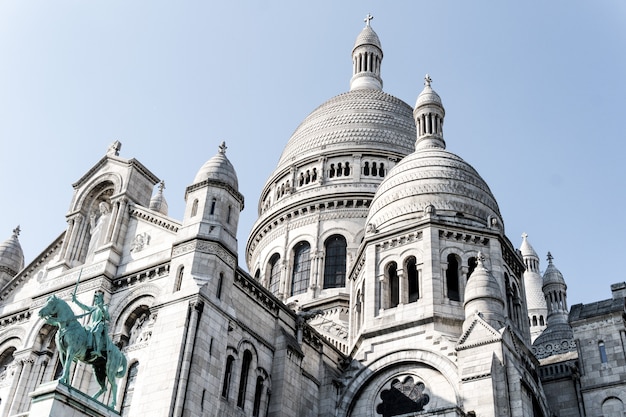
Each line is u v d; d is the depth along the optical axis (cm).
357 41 10012
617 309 5238
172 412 3866
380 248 5688
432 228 5512
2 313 5397
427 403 4762
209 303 4316
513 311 5641
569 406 5306
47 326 4978
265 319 4838
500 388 4419
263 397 4594
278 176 8281
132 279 4816
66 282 5072
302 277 7375
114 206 5244
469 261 5469
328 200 7575
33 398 3197
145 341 4488
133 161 5428
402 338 5144
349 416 5012
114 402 3450
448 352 4838
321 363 5178
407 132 8331
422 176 5981
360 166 7844
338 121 8319
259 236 8062
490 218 5722
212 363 4178
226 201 4791
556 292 8744
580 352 5238
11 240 6209
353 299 5953
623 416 4897
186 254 4519
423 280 5325
